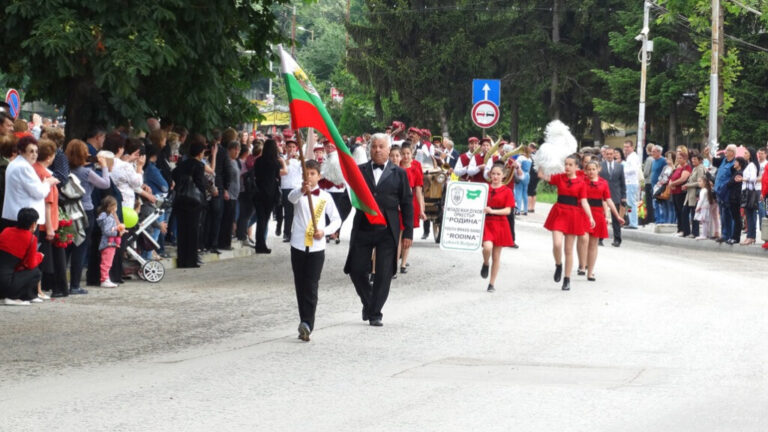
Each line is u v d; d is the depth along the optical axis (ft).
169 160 57.62
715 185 76.33
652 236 85.20
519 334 36.32
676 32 158.71
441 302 44.86
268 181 65.57
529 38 174.70
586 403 25.18
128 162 50.31
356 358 31.63
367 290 38.88
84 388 27.07
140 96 57.62
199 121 59.82
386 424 23.12
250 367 30.07
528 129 199.93
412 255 65.82
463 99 182.39
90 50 48.91
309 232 34.76
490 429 22.65
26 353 32.40
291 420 23.52
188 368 29.91
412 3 181.68
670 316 40.63
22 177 42.09
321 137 97.60
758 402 25.27
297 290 35.29
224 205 64.18
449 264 60.80
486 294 47.67
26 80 58.18
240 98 66.13
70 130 56.03
